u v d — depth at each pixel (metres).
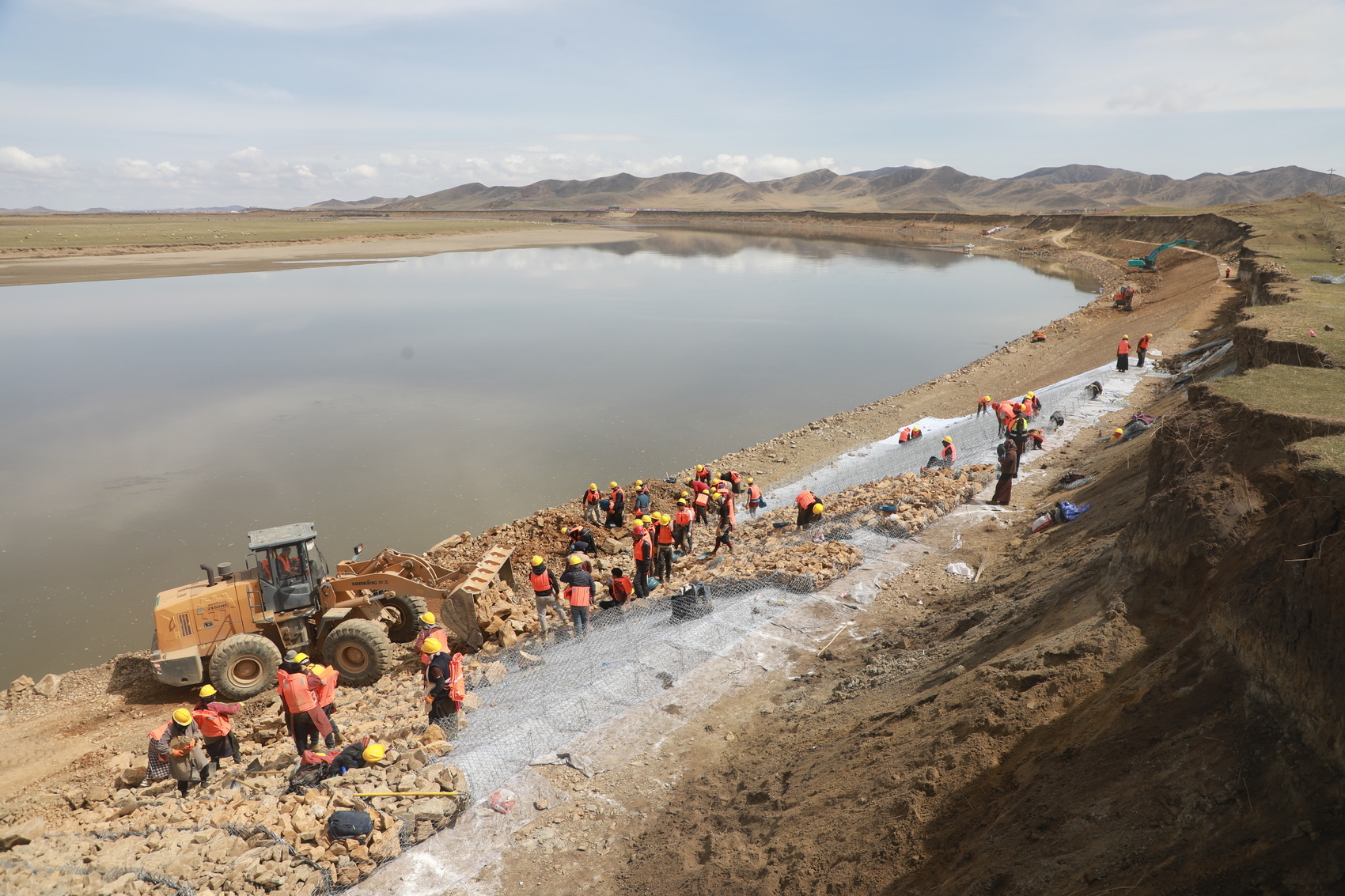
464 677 11.31
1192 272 53.84
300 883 6.94
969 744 6.47
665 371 41.09
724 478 22.50
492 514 22.77
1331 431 6.76
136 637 16.38
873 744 7.61
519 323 56.66
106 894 6.55
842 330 53.47
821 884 6.01
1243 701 4.87
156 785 9.68
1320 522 4.81
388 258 117.12
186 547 20.42
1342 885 3.46
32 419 31.77
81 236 127.56
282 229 182.25
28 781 11.16
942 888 5.26
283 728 11.52
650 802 8.44
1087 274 86.44
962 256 116.00
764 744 9.12
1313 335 14.38
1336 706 4.07
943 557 14.34
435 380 39.03
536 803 8.38
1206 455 7.57
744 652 11.63
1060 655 6.86
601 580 16.19
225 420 31.89
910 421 30.52
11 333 50.72
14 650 15.87
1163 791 4.68
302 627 13.66
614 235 185.25
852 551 14.66
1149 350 32.16
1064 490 16.78
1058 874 4.61
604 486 25.06
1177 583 6.69
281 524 21.83
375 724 10.48
